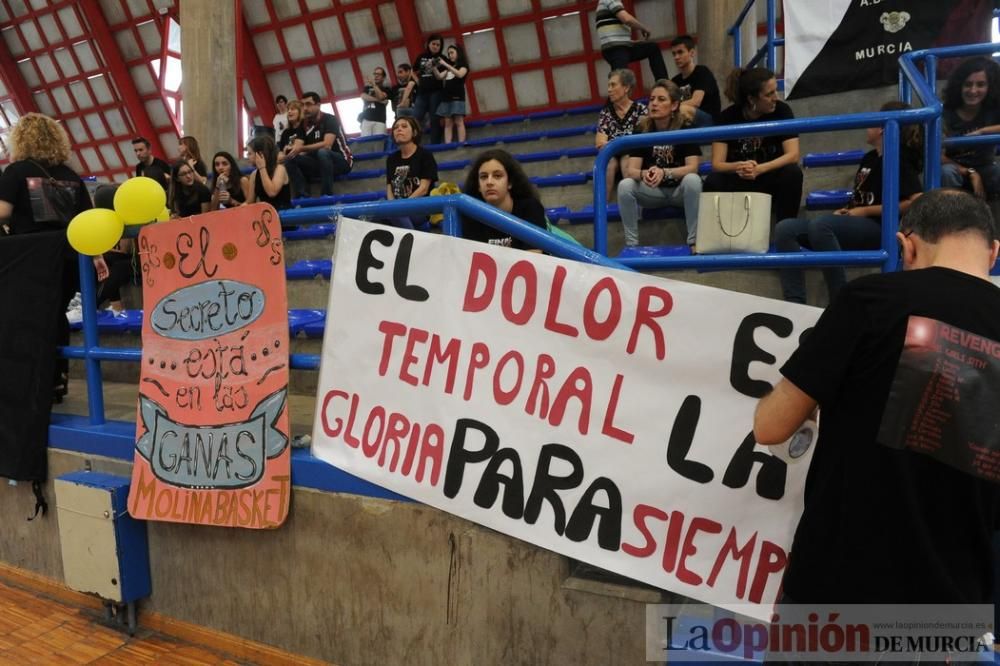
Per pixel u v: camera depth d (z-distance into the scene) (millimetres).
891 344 1130
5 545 2914
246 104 14172
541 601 1810
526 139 6797
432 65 7246
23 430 2713
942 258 1204
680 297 1681
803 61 4812
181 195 5586
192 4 7184
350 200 6074
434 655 1955
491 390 1839
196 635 2363
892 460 1129
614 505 1719
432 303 1914
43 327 2686
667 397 1691
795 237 3016
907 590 1140
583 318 1757
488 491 1830
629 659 1729
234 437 2191
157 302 2373
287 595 2176
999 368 1090
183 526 2361
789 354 1606
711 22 6246
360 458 2006
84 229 2486
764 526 1614
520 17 11555
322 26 12961
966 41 4469
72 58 14805
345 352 2031
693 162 3672
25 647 2395
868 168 3139
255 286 2146
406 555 1968
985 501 1125
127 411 2980
